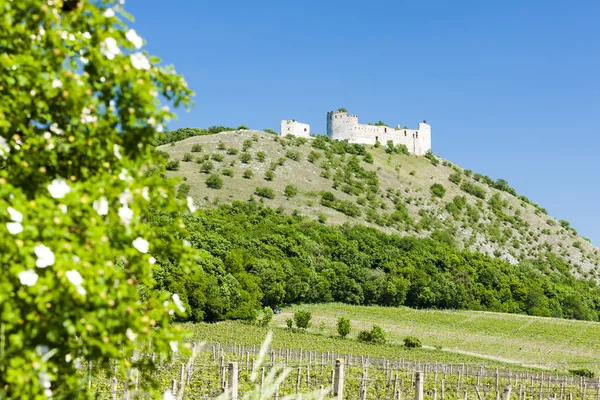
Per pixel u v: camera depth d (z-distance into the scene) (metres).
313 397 4.96
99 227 3.55
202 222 91.31
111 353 3.53
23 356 3.26
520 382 42.75
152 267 4.11
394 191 195.25
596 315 146.25
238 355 39.31
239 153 172.50
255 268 87.06
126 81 4.02
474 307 118.19
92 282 3.36
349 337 73.50
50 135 3.95
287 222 120.38
